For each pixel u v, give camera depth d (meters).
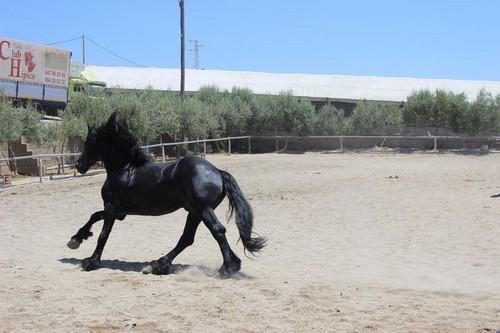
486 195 17.81
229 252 8.88
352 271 9.50
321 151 40.41
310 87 50.00
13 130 23.94
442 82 52.50
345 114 46.91
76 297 7.49
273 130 42.09
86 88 32.69
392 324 6.46
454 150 37.88
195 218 9.32
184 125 36.09
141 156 9.57
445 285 8.51
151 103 33.56
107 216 9.55
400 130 40.81
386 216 14.83
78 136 28.44
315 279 8.86
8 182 21.83
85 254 10.84
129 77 52.25
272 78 54.03
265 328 6.30
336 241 12.14
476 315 6.83
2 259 10.16
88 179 23.50
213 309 6.98
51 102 31.27
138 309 6.98
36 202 17.62
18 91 28.77
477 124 38.56
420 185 20.64
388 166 28.36
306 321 6.55
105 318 6.60
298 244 11.90
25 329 6.21
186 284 8.30
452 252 10.84
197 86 50.84
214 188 8.88
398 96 46.81
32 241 12.09
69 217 15.21
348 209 16.02
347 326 6.39
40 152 26.61
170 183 9.13
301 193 19.11
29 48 29.34
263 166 28.16
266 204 17.11
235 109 40.81
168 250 11.33
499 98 39.44
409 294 7.88
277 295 7.67
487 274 9.20
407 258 10.47
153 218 15.05
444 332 6.18
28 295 7.57
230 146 40.78
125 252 11.11
